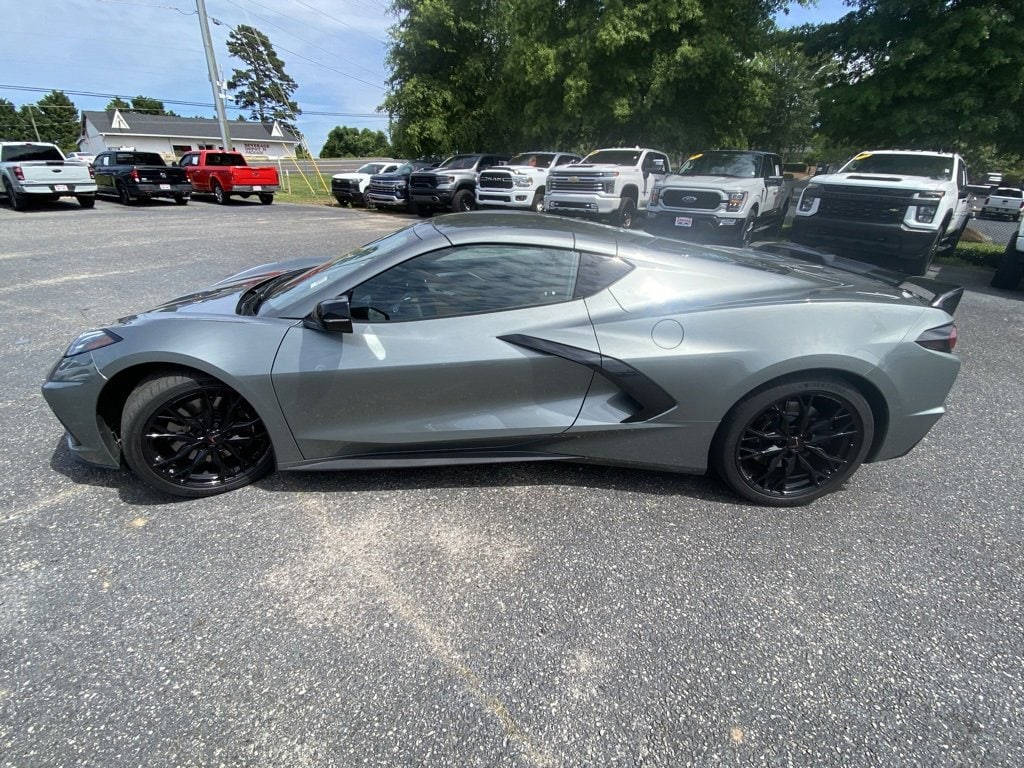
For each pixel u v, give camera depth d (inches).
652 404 96.5
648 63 557.3
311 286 101.3
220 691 65.8
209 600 79.0
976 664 71.4
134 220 510.0
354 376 93.5
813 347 92.4
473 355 94.1
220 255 335.6
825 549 92.3
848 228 295.1
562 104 615.8
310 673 68.4
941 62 366.0
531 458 102.6
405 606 78.7
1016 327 225.3
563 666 70.1
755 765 59.0
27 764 57.2
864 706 65.6
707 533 95.4
